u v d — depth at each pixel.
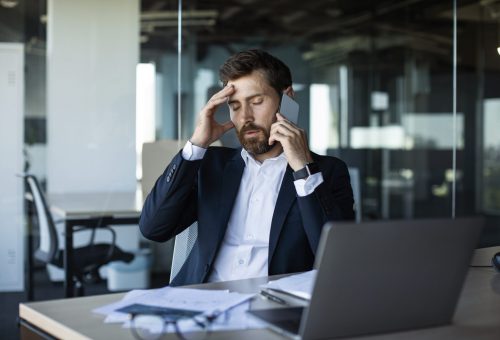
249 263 1.87
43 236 3.93
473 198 8.30
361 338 1.09
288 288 1.37
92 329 1.12
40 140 3.99
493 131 8.27
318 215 1.80
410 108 8.30
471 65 7.97
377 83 8.30
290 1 7.88
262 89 1.90
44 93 4.00
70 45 4.08
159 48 4.47
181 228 1.99
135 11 4.35
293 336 1.06
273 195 1.92
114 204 4.11
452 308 1.18
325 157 2.06
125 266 4.10
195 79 7.33
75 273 3.98
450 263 1.15
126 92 4.27
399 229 1.07
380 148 8.23
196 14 7.37
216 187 1.93
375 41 8.30
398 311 1.12
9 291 3.86
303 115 8.14
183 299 1.30
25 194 3.91
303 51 8.09
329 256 1.02
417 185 8.27
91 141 4.11
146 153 4.26
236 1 7.51
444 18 7.89
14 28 3.94
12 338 3.54
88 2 4.13
